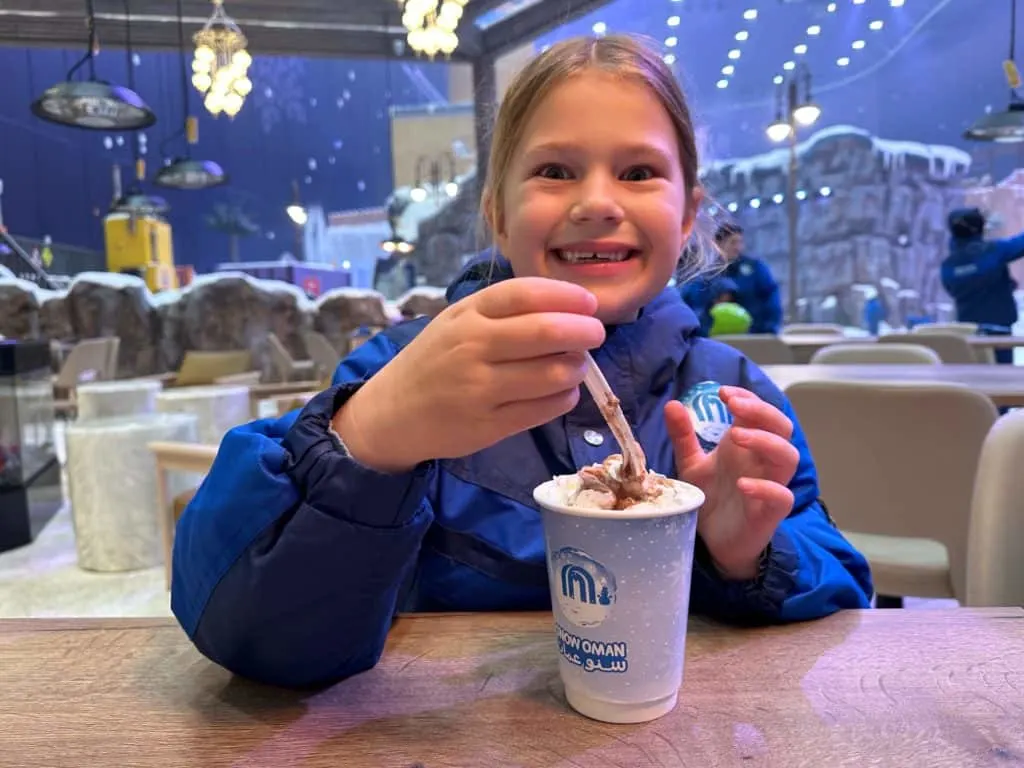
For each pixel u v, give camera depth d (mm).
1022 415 930
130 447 2838
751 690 525
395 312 8664
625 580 456
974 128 5586
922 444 1477
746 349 3549
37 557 3070
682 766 436
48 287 8594
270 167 14766
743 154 9406
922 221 9438
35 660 602
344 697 534
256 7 6285
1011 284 5457
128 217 9422
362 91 14828
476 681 553
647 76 694
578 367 423
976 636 608
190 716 511
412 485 489
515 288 414
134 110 4582
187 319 8148
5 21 6145
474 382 418
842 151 9516
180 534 573
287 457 518
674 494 490
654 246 701
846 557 766
